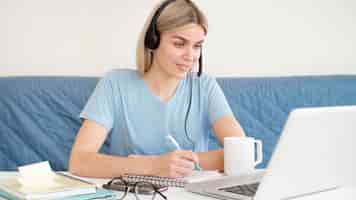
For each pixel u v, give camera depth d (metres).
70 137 2.16
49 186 1.09
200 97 1.74
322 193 1.10
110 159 1.41
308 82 2.35
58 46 2.38
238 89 2.29
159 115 1.69
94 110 1.64
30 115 2.14
